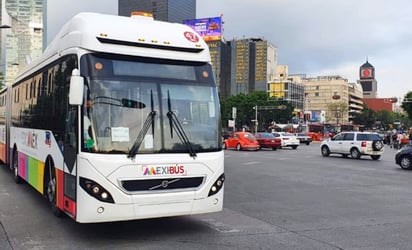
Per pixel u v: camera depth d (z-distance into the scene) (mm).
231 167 20375
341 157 29453
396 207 10227
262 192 12492
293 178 16125
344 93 165750
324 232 7586
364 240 7059
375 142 27609
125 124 6449
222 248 6469
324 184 14500
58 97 7664
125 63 6691
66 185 7031
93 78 6438
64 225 7781
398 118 180625
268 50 150500
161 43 6984
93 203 6211
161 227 7777
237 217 8812
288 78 155750
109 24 6867
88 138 6305
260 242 6844
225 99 110750
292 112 109812
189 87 7035
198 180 6867
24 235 7102
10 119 13477
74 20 7262
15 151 12500
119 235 7164
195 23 115688
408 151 20547
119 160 6301
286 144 40875
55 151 7754
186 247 6496
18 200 10172
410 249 6551
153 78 6793
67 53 7207
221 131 7262
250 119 103875
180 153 6742
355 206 10320
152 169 6477
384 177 16938
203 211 6891
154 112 6656
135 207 6371
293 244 6750
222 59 143625
